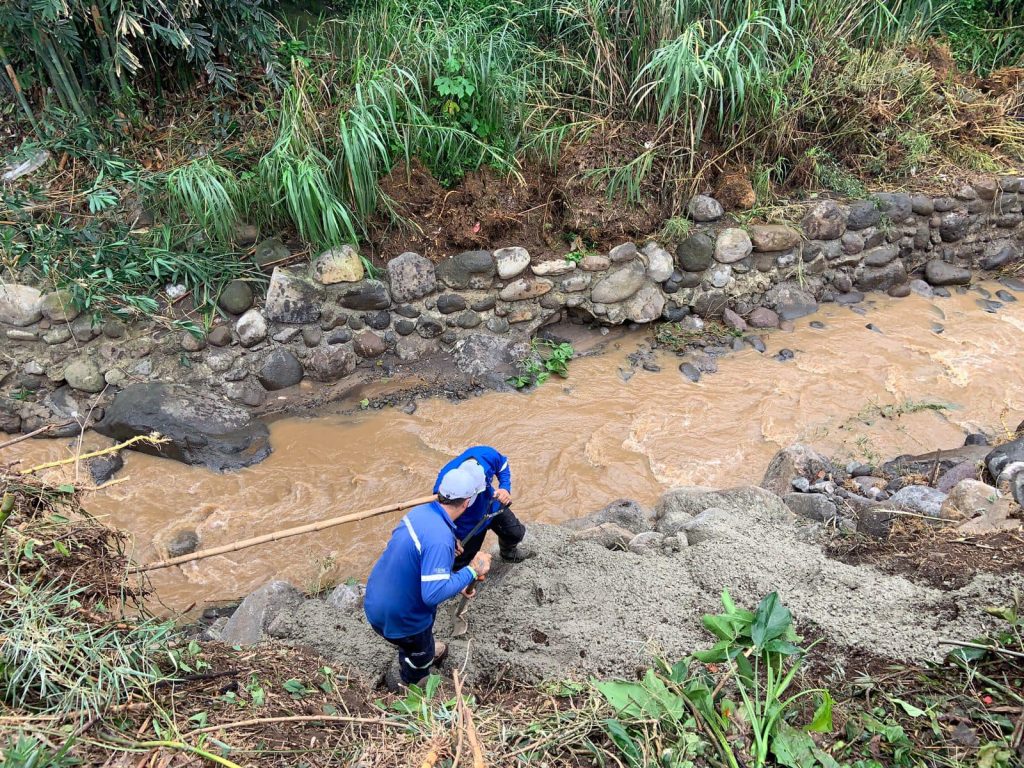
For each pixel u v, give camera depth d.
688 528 4.12
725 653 2.80
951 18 8.88
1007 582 3.16
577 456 5.64
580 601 3.65
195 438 5.64
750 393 6.21
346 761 2.59
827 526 4.14
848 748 2.61
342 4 7.78
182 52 6.82
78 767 2.32
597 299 6.79
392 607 3.09
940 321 7.12
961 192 7.59
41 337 5.92
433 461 5.66
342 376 6.39
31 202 6.24
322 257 6.14
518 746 2.66
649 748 2.56
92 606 2.90
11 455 5.63
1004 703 2.68
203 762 2.44
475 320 6.62
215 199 5.94
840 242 7.28
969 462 4.51
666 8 6.76
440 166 6.72
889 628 3.11
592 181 6.78
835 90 7.33
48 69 6.22
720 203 7.00
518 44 7.31
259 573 4.70
